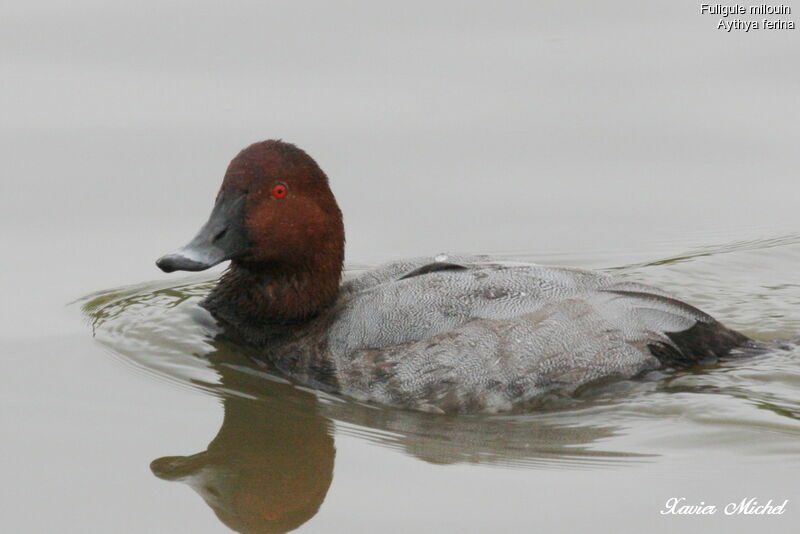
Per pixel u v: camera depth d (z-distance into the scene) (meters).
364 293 12.49
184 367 12.51
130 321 13.88
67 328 13.83
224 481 10.27
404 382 11.50
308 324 12.66
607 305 11.86
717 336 12.23
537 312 11.66
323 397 11.79
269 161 12.31
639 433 10.84
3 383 12.20
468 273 12.20
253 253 12.32
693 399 11.36
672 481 9.94
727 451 10.41
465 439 10.87
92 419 11.34
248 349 12.94
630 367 11.63
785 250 16.23
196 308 13.94
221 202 12.33
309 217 12.38
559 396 11.46
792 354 12.35
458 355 11.44
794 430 10.70
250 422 11.31
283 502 9.90
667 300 12.05
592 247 16.59
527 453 10.58
